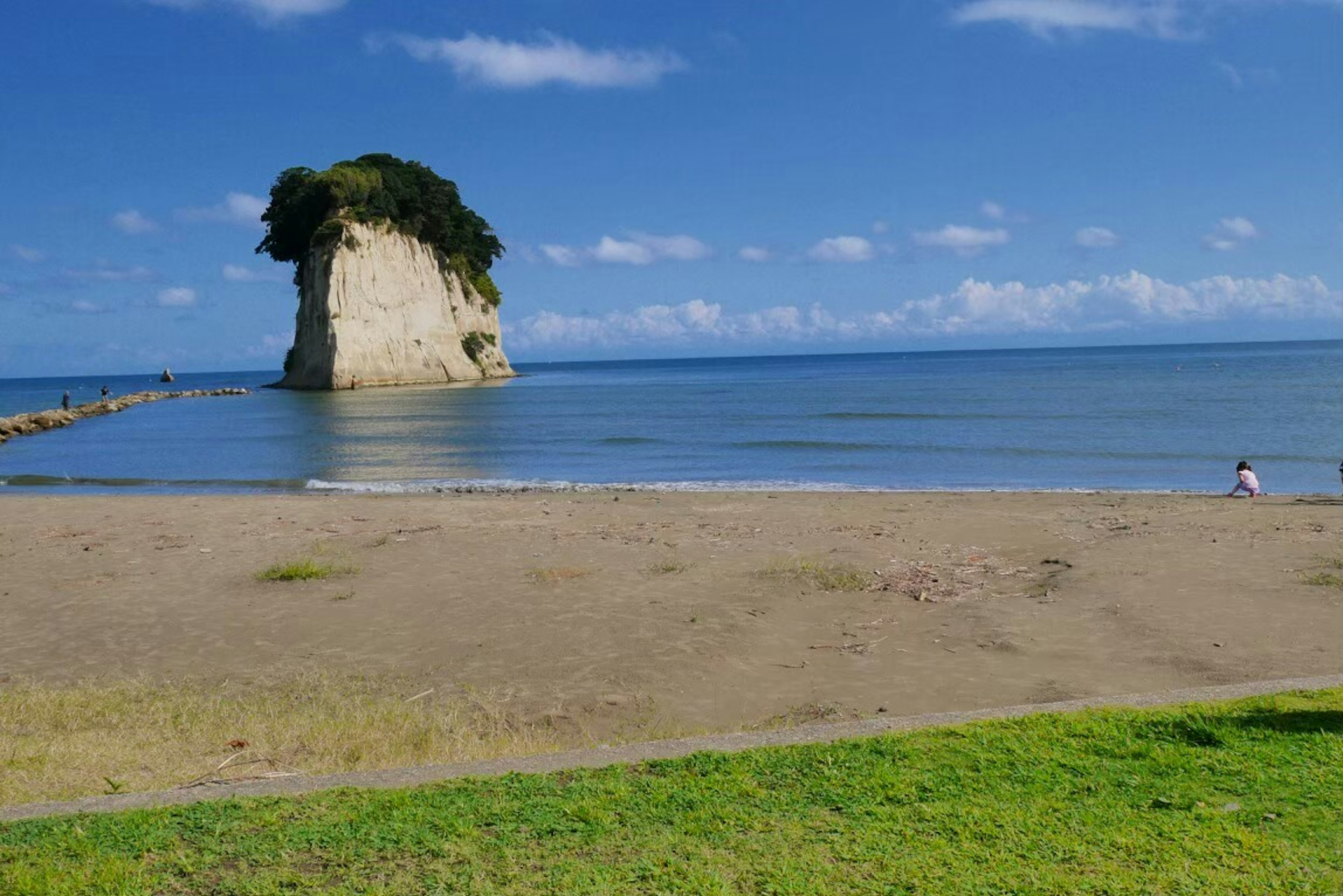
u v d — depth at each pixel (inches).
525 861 194.1
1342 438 1515.7
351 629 523.2
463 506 958.4
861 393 3376.0
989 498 965.8
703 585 595.5
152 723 374.6
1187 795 215.2
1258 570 593.3
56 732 361.1
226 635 515.2
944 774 233.0
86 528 855.1
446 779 243.6
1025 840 196.7
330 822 215.2
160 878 190.9
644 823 210.8
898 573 622.5
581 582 612.4
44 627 538.3
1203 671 424.8
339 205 4057.6
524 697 417.4
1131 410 2199.8
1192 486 1096.8
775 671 445.4
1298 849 189.0
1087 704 295.3
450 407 2854.3
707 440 1747.0
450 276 4768.7
